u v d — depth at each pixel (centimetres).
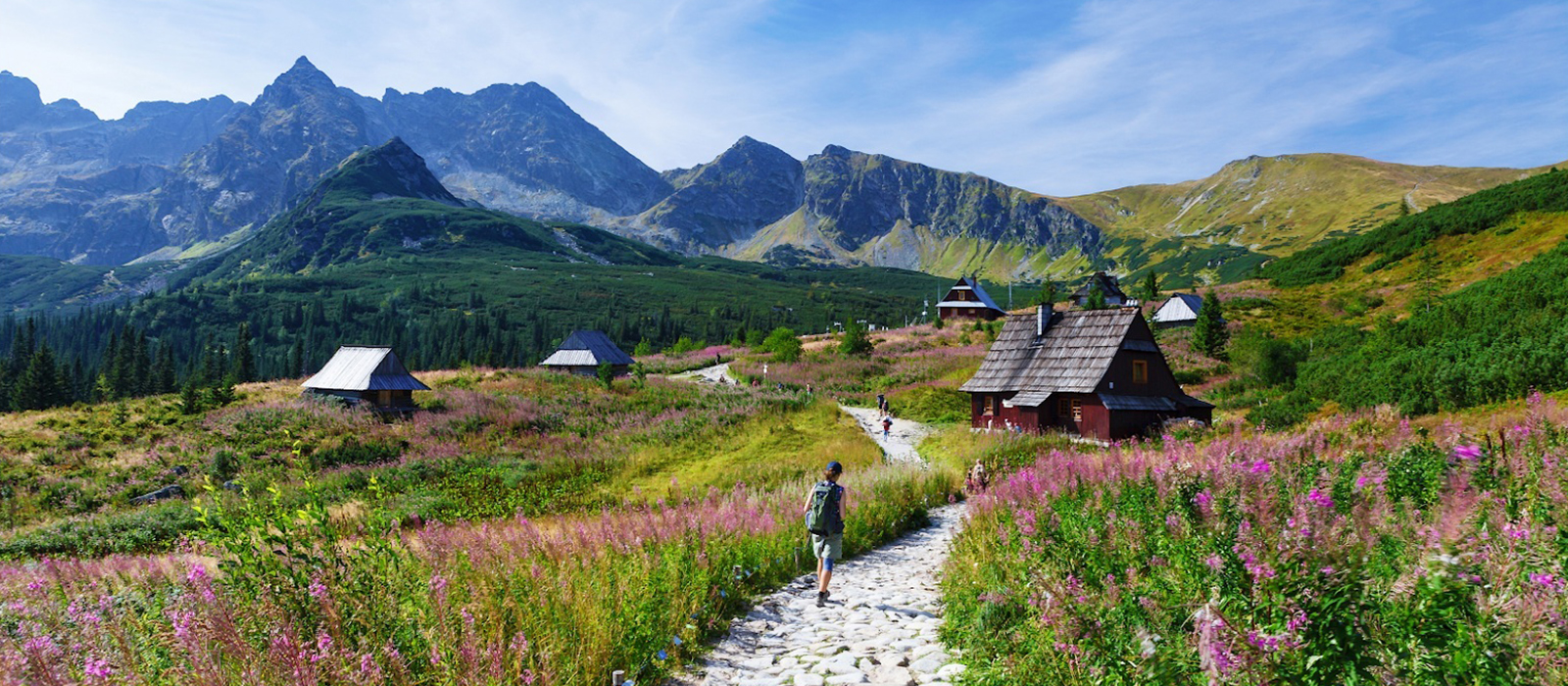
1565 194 8862
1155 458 1401
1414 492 897
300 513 616
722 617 923
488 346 18700
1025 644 614
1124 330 4175
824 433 4225
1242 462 1109
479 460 3903
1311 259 11394
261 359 19438
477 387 6006
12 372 13150
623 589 794
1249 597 492
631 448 4109
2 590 972
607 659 661
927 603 1012
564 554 903
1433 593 406
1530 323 2547
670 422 4666
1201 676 443
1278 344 5275
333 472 3659
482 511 2761
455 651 535
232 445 4206
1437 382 2336
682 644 777
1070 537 873
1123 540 806
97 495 3519
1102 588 667
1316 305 8881
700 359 9819
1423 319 3581
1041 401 4175
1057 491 1237
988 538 1108
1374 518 625
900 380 6594
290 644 488
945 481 2306
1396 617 416
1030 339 4628
